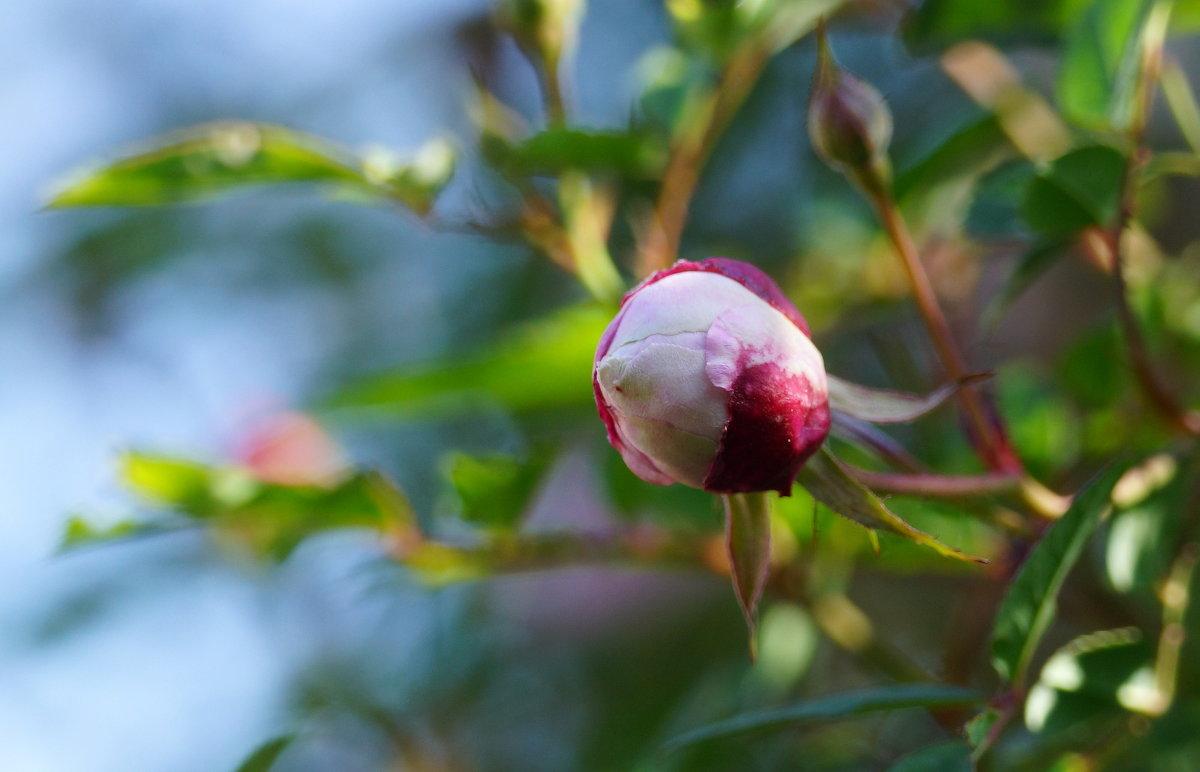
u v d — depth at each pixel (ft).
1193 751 1.40
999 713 1.34
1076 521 1.34
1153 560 1.41
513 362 1.49
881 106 1.41
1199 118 1.87
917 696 1.35
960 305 1.66
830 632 1.55
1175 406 1.43
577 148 1.48
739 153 1.85
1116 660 1.39
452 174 1.50
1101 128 1.45
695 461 1.29
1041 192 1.44
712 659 1.84
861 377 1.72
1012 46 1.57
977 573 1.53
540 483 1.53
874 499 1.31
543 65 1.51
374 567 1.55
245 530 1.72
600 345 1.31
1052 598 1.34
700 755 1.60
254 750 1.52
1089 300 1.86
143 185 1.48
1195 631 1.47
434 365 1.50
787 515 1.52
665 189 1.52
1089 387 1.55
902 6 1.63
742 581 1.32
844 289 1.69
